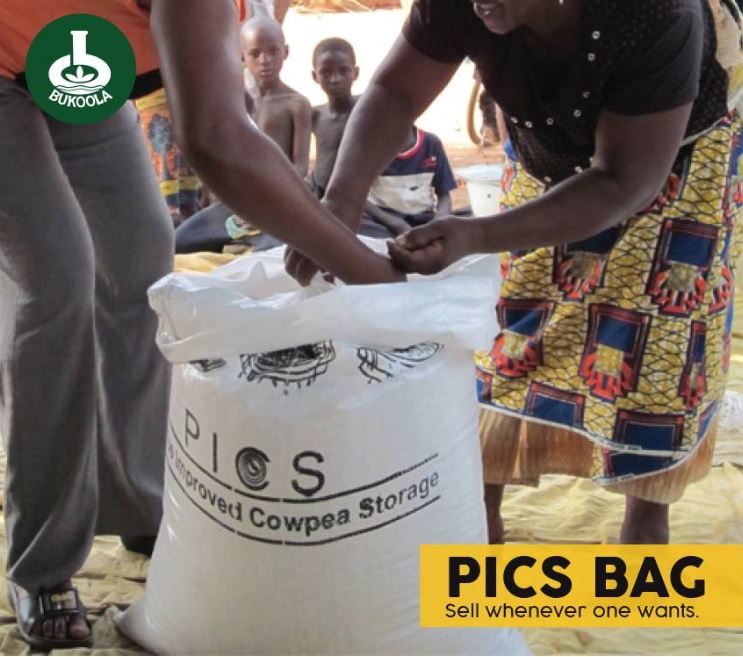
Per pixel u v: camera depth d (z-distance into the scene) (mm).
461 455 1783
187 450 1759
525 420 2246
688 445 2154
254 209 1525
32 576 2092
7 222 1891
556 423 2217
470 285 1747
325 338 1655
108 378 2229
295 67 9438
